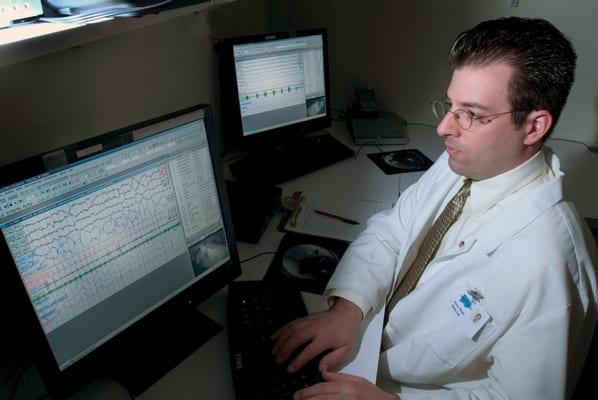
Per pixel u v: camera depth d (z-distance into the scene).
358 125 1.82
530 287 0.73
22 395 0.75
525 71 0.70
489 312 0.78
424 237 1.05
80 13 0.65
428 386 0.91
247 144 1.55
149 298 0.81
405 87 1.92
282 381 0.78
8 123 0.79
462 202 0.95
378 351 0.88
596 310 0.75
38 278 0.63
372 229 1.16
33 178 0.59
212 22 1.43
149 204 0.76
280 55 1.52
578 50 1.66
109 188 0.69
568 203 0.81
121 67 1.05
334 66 1.96
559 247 0.74
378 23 1.83
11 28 0.60
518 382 0.71
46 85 0.85
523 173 0.82
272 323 0.90
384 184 1.46
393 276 1.07
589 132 1.77
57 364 0.68
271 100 1.55
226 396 0.77
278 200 1.29
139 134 0.70
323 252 1.13
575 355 0.74
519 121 0.74
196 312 0.94
